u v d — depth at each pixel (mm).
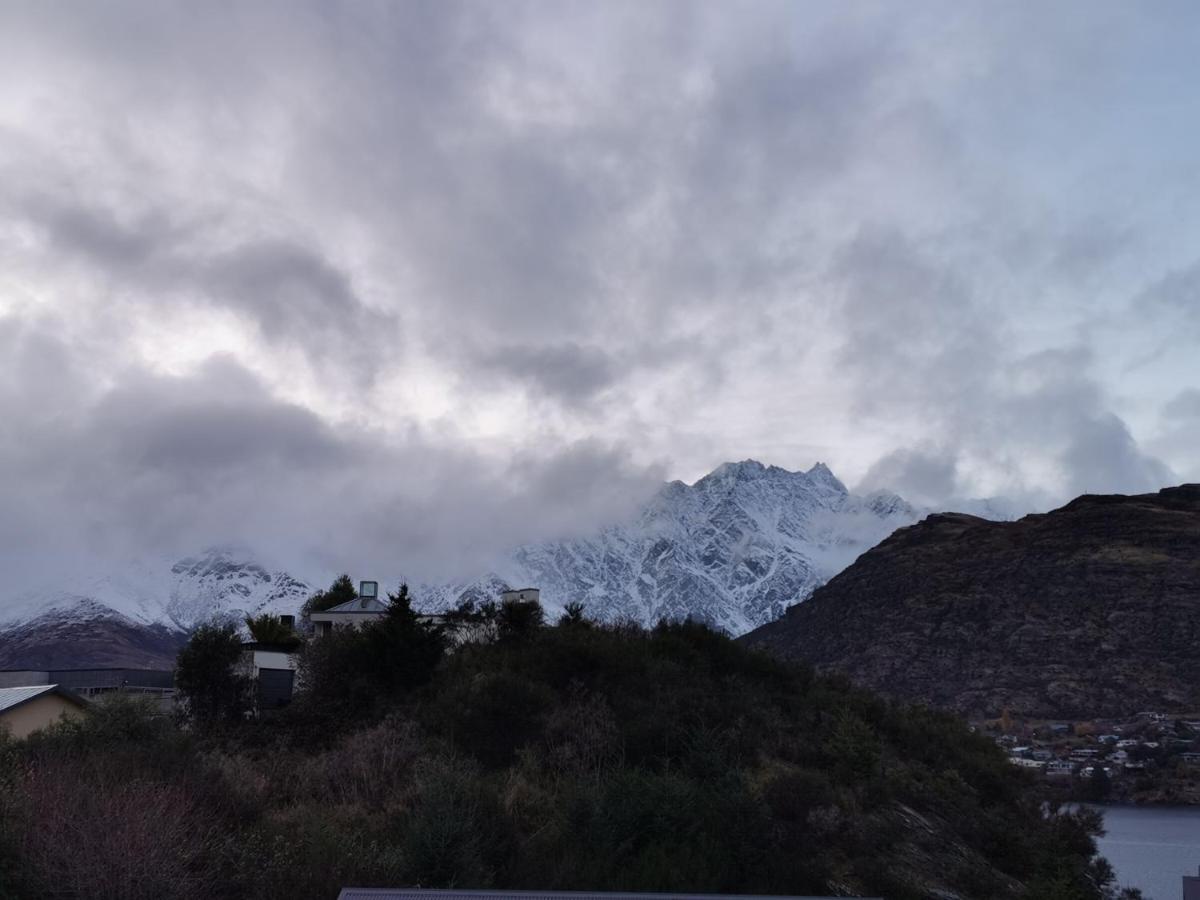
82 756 25734
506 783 28938
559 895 15062
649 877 22906
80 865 18234
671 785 26422
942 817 34000
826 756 35000
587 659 38938
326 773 28984
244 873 20156
